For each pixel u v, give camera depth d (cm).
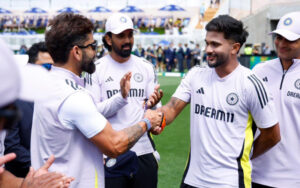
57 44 187
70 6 3606
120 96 268
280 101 267
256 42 2548
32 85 89
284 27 262
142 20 3441
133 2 3516
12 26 3531
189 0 3400
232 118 228
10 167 248
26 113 252
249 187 229
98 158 194
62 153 184
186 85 255
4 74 70
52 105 178
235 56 231
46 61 264
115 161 278
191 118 248
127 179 290
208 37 227
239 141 227
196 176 237
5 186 160
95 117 178
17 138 249
